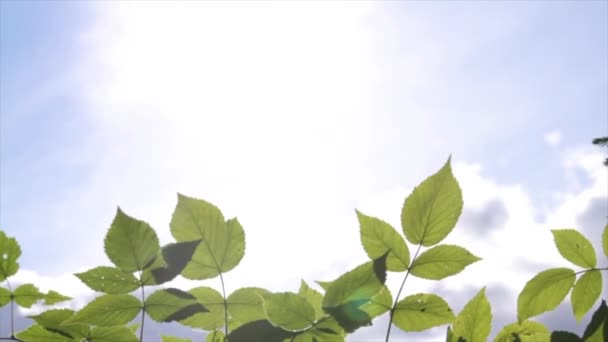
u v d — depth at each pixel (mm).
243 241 953
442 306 935
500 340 960
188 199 949
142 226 936
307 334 903
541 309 977
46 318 967
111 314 933
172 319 930
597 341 936
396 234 947
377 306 942
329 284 949
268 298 938
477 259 936
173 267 933
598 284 981
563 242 993
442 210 943
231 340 906
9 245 1027
